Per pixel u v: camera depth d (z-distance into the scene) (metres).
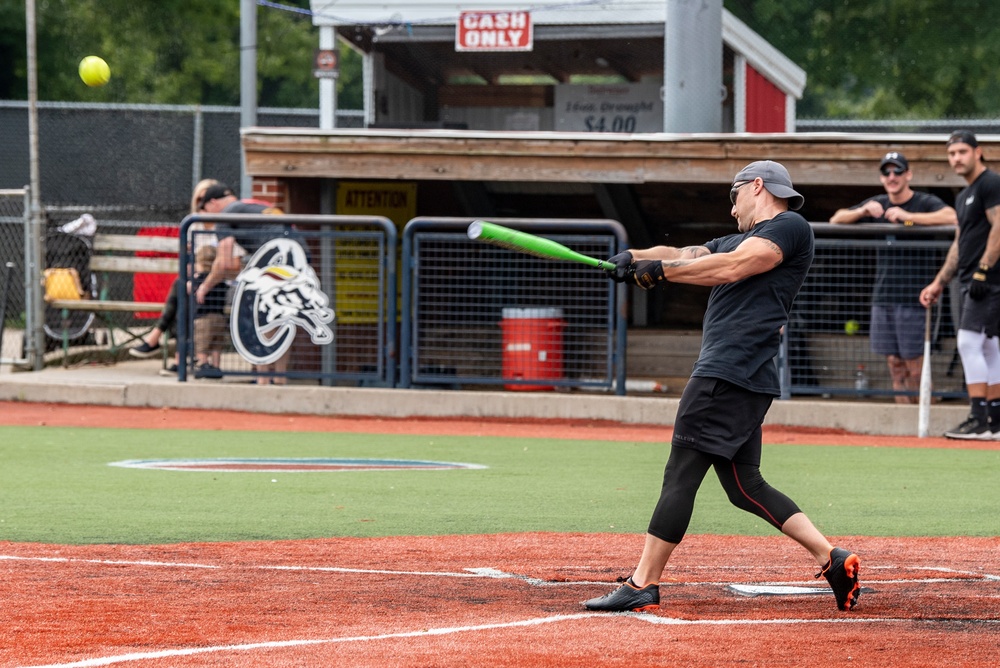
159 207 32.09
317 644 7.58
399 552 10.81
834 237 21.58
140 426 20.72
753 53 30.33
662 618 8.38
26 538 11.32
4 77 55.19
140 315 28.75
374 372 23.27
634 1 29.25
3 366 26.89
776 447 18.78
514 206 29.22
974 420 19.56
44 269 26.67
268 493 14.06
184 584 9.39
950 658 7.34
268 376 22.83
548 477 15.55
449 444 18.91
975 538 11.70
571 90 33.72
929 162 22.06
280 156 24.00
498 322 23.11
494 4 29.86
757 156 22.52
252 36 31.41
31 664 7.11
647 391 24.20
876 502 13.78
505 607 8.73
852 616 8.46
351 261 22.72
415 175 23.70
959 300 20.03
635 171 22.97
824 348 21.91
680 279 8.73
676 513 8.62
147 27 57.81
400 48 32.62
